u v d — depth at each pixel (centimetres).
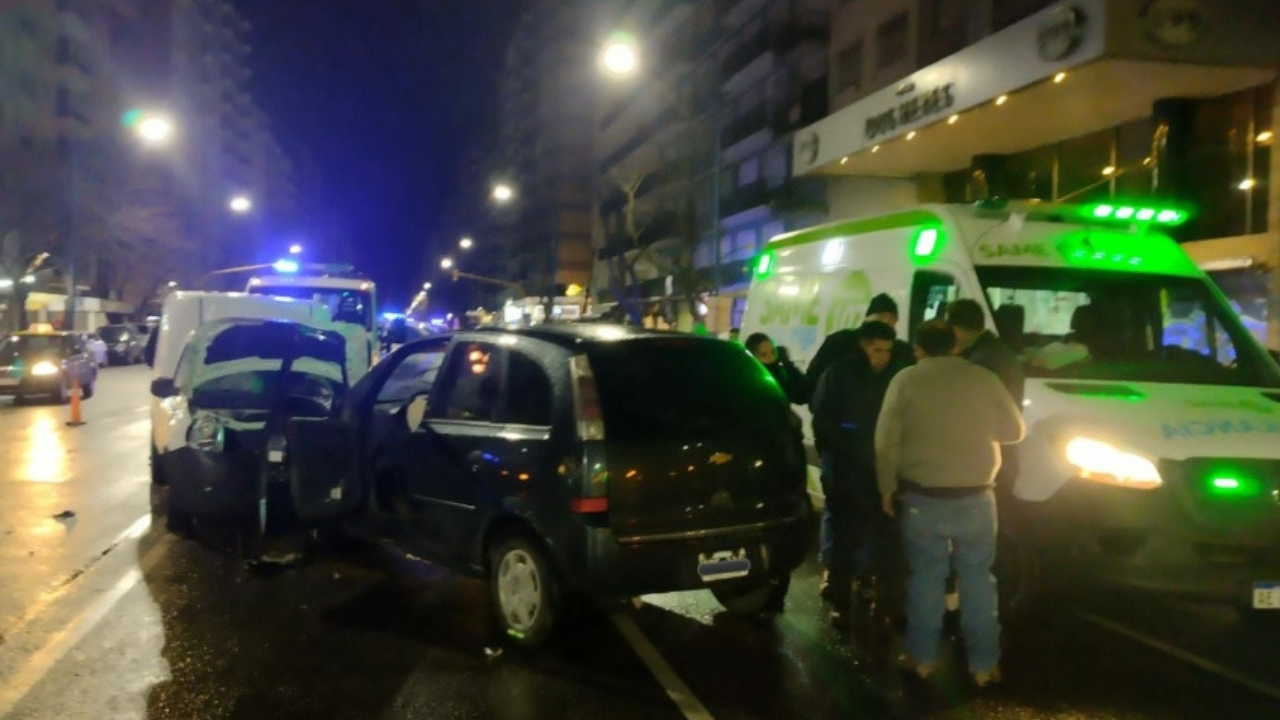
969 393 559
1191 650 643
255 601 734
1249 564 584
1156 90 1917
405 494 721
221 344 1130
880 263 848
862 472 665
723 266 4494
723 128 4547
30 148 4819
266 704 546
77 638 649
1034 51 1858
